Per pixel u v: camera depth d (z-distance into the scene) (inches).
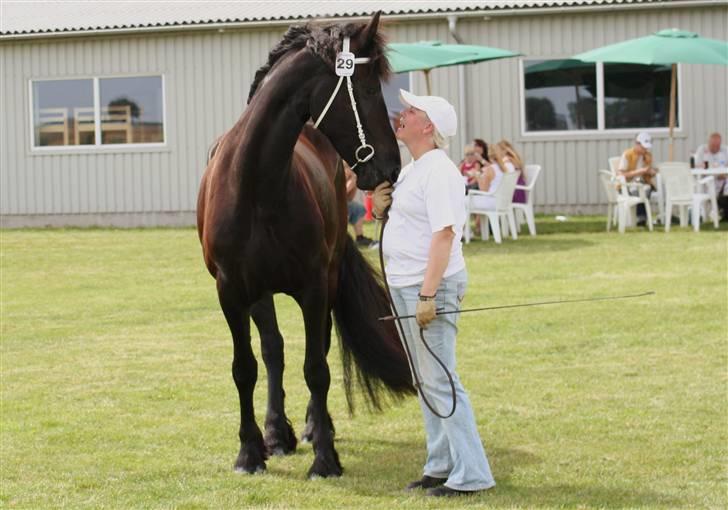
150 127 954.1
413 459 274.8
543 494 238.7
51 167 967.0
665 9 877.2
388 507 230.8
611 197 762.8
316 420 265.3
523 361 382.6
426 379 241.1
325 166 291.3
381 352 285.1
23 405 332.2
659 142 887.7
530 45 894.4
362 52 243.0
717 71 878.4
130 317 488.1
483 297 507.5
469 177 765.3
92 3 999.0
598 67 888.3
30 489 247.9
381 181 242.5
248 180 252.7
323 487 249.9
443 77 909.2
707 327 430.6
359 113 241.9
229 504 235.5
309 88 246.5
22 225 973.8
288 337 437.1
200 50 938.1
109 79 956.0
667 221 744.3
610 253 645.3
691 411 311.7
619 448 276.5
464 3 898.7
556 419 306.5
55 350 418.3
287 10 924.6
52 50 958.4
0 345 428.8
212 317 486.0
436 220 231.8
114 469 265.4
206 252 270.5
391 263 244.1
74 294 553.9
